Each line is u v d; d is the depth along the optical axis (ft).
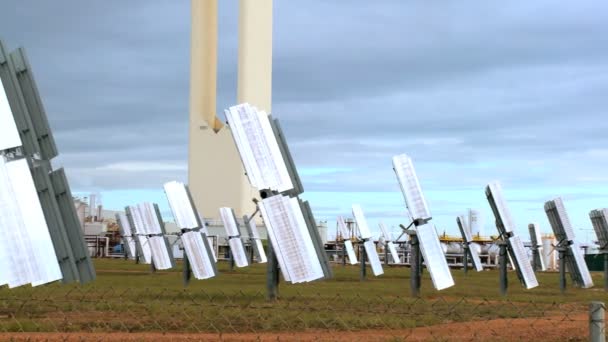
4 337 65.57
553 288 174.40
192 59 406.82
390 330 75.51
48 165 80.28
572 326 80.18
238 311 86.99
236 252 246.06
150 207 214.07
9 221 76.13
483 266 350.02
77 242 79.77
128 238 320.50
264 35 390.21
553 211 164.14
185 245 157.28
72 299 101.35
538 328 78.02
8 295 111.45
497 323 82.84
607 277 167.53
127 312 87.86
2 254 75.61
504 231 143.13
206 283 160.45
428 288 155.63
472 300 120.98
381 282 181.57
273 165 114.93
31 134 79.15
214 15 410.93
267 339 66.08
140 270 232.12
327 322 79.25
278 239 111.75
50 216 78.07
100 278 175.01
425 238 128.57
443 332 74.33
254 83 386.93
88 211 479.41
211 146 398.62
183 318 81.61
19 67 80.07
